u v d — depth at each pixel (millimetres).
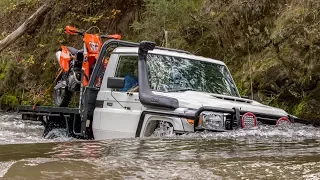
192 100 5332
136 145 3998
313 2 9328
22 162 3016
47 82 15031
